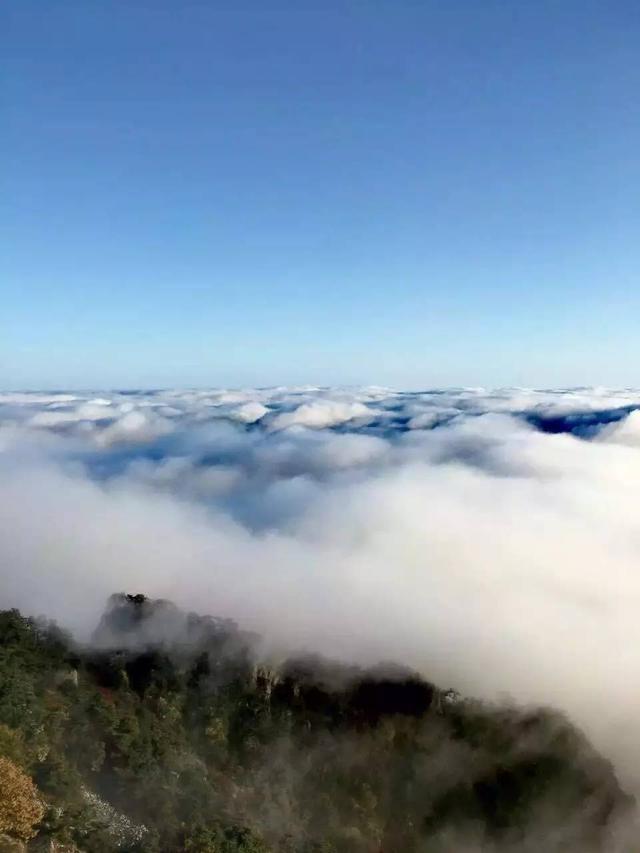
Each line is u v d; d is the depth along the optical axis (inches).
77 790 2123.5
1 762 1711.4
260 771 3166.8
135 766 2427.4
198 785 2541.8
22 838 1665.8
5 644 3248.0
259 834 2262.6
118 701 3149.6
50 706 2586.1
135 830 2050.9
